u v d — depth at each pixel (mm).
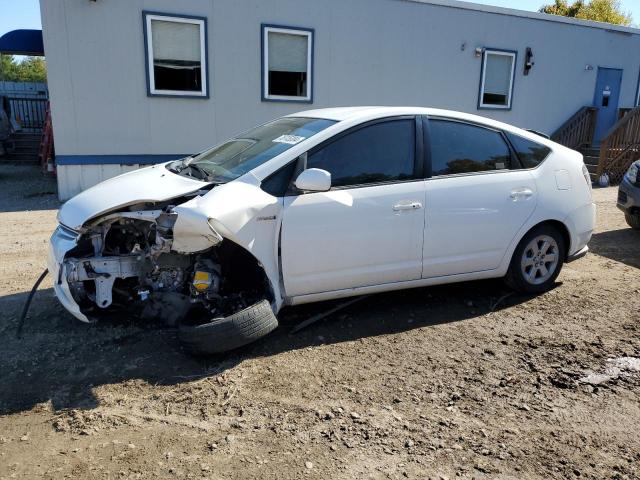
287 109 10688
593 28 13703
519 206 4426
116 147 9508
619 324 4219
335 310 4168
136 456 2586
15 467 2494
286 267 3678
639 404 3121
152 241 3637
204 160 4328
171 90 9703
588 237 4895
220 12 9750
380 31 11148
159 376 3330
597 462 2609
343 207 3779
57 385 3215
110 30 9062
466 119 4371
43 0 8617
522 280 4645
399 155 4055
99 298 3604
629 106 14906
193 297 3652
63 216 3648
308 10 10422
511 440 2766
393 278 4082
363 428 2834
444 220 4137
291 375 3359
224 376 3328
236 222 3391
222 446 2672
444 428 2855
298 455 2611
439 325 4145
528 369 3500
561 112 13945
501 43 12547
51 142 12016
